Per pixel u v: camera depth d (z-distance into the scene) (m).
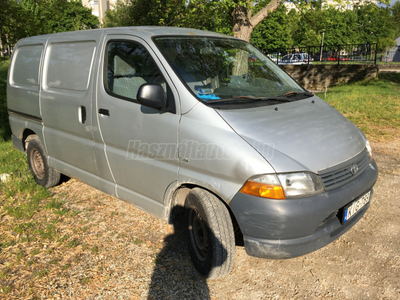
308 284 2.79
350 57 20.50
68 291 2.72
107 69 3.39
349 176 2.72
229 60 3.46
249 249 2.50
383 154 6.08
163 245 3.34
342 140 2.89
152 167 3.02
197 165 2.67
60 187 4.82
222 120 2.63
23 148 4.91
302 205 2.37
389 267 2.96
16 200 4.39
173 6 10.41
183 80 2.88
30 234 3.58
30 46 4.62
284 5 10.52
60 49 4.04
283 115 2.92
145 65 3.11
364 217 3.84
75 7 50.59
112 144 3.35
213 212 2.60
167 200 2.98
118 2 23.02
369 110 9.38
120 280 2.84
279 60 22.47
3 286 2.79
